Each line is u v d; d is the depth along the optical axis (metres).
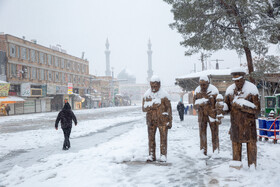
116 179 4.50
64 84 49.81
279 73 16.83
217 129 6.01
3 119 24.31
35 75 40.41
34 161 6.48
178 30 13.33
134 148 7.17
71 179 4.55
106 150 7.12
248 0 10.72
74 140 9.91
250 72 12.16
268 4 10.41
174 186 4.02
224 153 6.36
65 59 50.59
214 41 12.05
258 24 11.30
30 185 4.29
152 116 5.66
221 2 11.62
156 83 5.59
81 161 5.88
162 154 5.68
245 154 6.23
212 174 4.51
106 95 72.00
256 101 4.48
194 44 12.89
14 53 35.22
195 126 13.80
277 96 11.59
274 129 7.80
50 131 13.34
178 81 23.98
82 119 22.19
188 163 5.48
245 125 4.53
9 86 31.28
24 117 27.19
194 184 4.05
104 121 19.16
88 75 61.81
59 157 6.50
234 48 12.67
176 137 9.59
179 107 17.67
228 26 12.80
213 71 21.06
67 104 8.17
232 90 4.73
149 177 4.56
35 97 38.69
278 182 3.89
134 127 14.08
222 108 4.91
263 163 5.16
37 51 41.00
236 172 4.43
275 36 10.77
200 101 6.09
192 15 12.12
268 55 12.20
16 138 10.84
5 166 6.05
